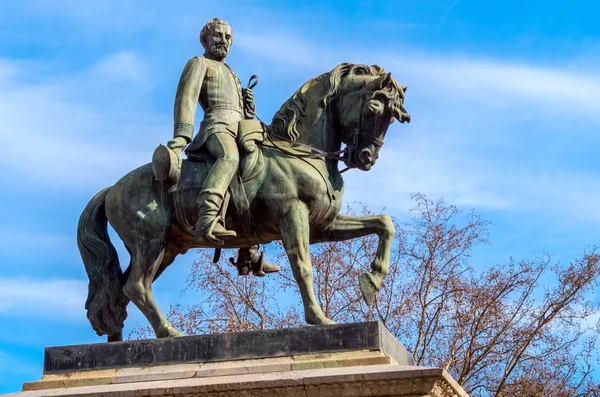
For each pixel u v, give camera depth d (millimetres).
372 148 8680
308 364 7664
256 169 8586
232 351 7883
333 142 8836
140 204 8742
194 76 8828
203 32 9242
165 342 8016
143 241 8688
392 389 7277
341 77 8914
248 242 8812
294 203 8477
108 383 7934
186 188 8641
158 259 8688
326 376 7316
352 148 8688
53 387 8016
